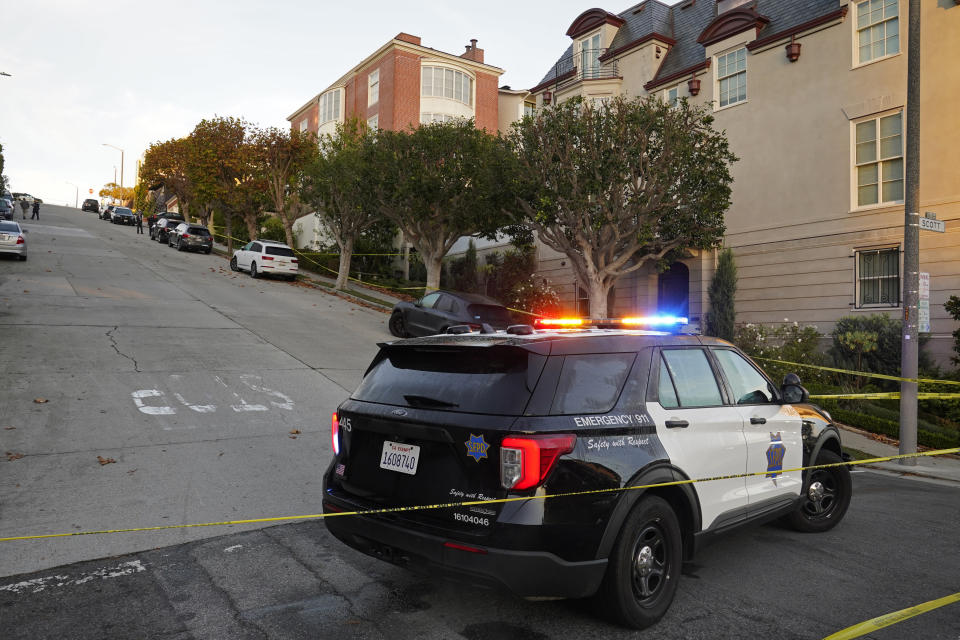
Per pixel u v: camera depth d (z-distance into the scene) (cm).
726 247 1911
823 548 508
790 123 1784
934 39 1494
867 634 358
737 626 363
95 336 1261
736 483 431
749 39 1898
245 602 386
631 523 344
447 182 2033
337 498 379
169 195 7231
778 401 498
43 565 437
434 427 338
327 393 1020
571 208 1588
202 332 1409
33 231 3722
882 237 1565
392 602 388
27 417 784
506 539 307
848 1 1658
